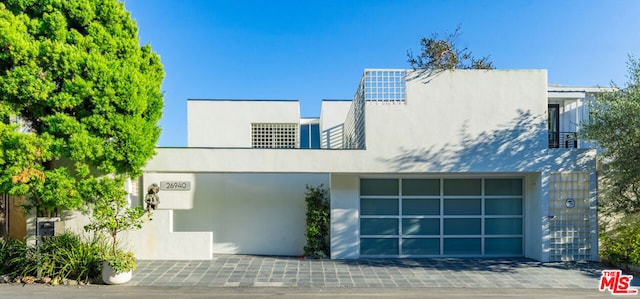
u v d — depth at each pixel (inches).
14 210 476.4
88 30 352.2
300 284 337.1
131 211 354.6
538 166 415.2
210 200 488.4
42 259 337.4
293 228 487.2
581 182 423.2
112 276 326.6
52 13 335.6
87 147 340.2
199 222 486.3
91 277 343.0
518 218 460.4
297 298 299.7
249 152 408.8
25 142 318.3
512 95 418.3
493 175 455.8
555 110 499.2
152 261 420.5
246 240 485.7
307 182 491.8
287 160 408.5
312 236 457.7
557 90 481.7
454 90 417.1
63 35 339.3
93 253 350.6
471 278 358.3
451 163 411.8
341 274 371.2
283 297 301.7
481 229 460.1
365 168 410.0
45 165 381.4
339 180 441.4
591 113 406.6
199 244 433.4
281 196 490.0
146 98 378.0
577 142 477.7
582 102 494.3
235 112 661.9
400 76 418.3
